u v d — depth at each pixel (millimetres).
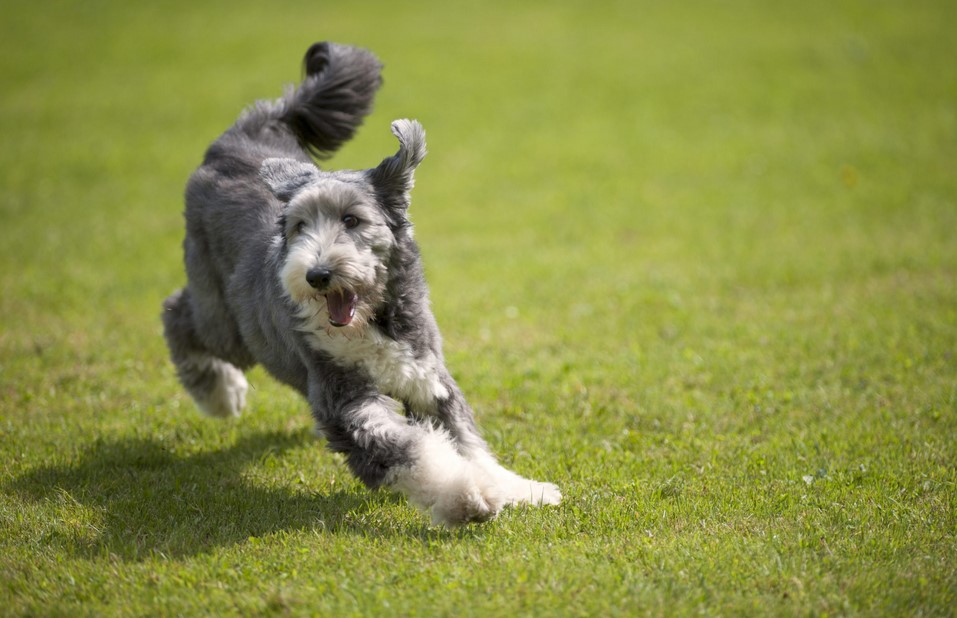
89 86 33125
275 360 8453
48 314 14133
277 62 35281
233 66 35031
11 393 10797
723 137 26266
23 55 36812
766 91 30469
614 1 44875
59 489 8250
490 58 35750
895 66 32312
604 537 7055
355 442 7262
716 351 11820
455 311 14047
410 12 43281
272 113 10172
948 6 40719
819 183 21734
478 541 6973
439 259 17469
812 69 32594
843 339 11945
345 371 7621
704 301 14219
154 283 15992
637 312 13773
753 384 10633
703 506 7586
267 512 7762
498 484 7566
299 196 7641
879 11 40312
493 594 6129
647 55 35562
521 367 11602
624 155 25250
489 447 8992
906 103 28188
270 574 6570
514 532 7145
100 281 16031
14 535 7391
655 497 7812
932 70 31547
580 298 14656
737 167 23594
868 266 15516
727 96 30219
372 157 24578
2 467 8719
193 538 7254
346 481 8477
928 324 12266
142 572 6656
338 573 6496
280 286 7914
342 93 10281
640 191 22094
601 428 9648
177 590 6363
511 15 42594
